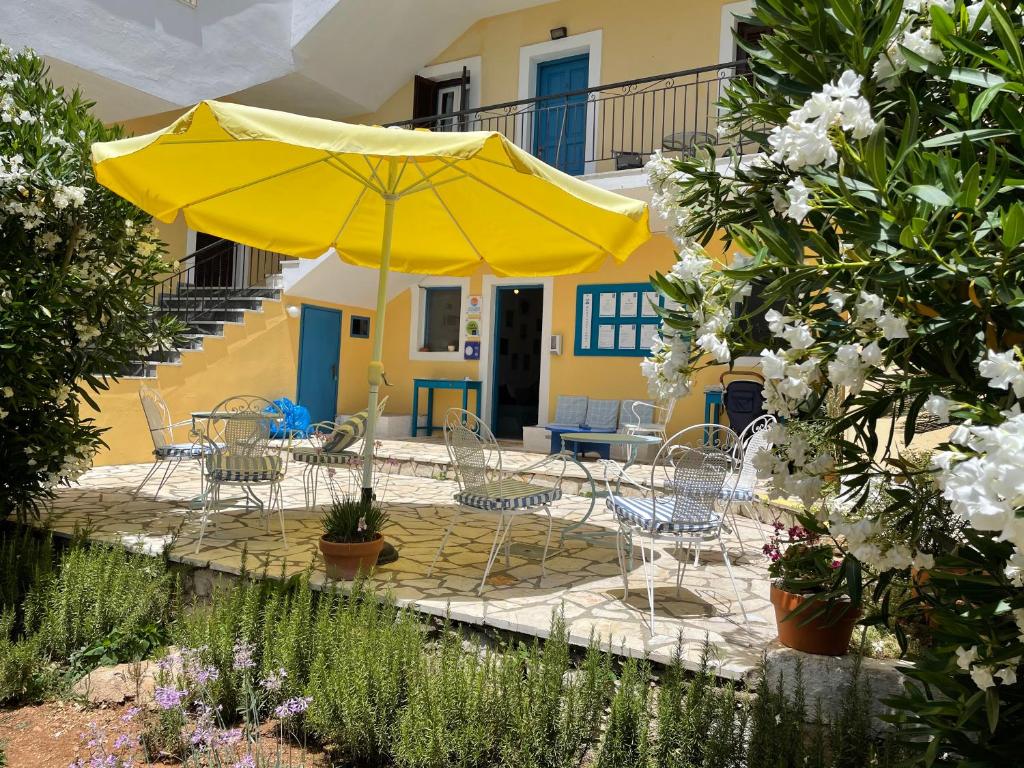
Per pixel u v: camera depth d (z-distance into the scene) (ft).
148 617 11.56
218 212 16.98
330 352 35.22
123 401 25.75
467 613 10.97
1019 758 4.97
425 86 35.86
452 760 7.62
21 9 24.00
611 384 30.53
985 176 4.50
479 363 34.27
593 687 7.89
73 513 17.20
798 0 5.60
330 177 15.98
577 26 32.55
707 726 7.23
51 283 14.26
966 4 5.62
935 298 4.95
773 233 4.98
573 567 14.30
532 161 11.28
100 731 8.61
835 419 5.84
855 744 7.10
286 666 9.07
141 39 27.07
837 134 4.74
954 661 5.17
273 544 14.87
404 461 26.20
